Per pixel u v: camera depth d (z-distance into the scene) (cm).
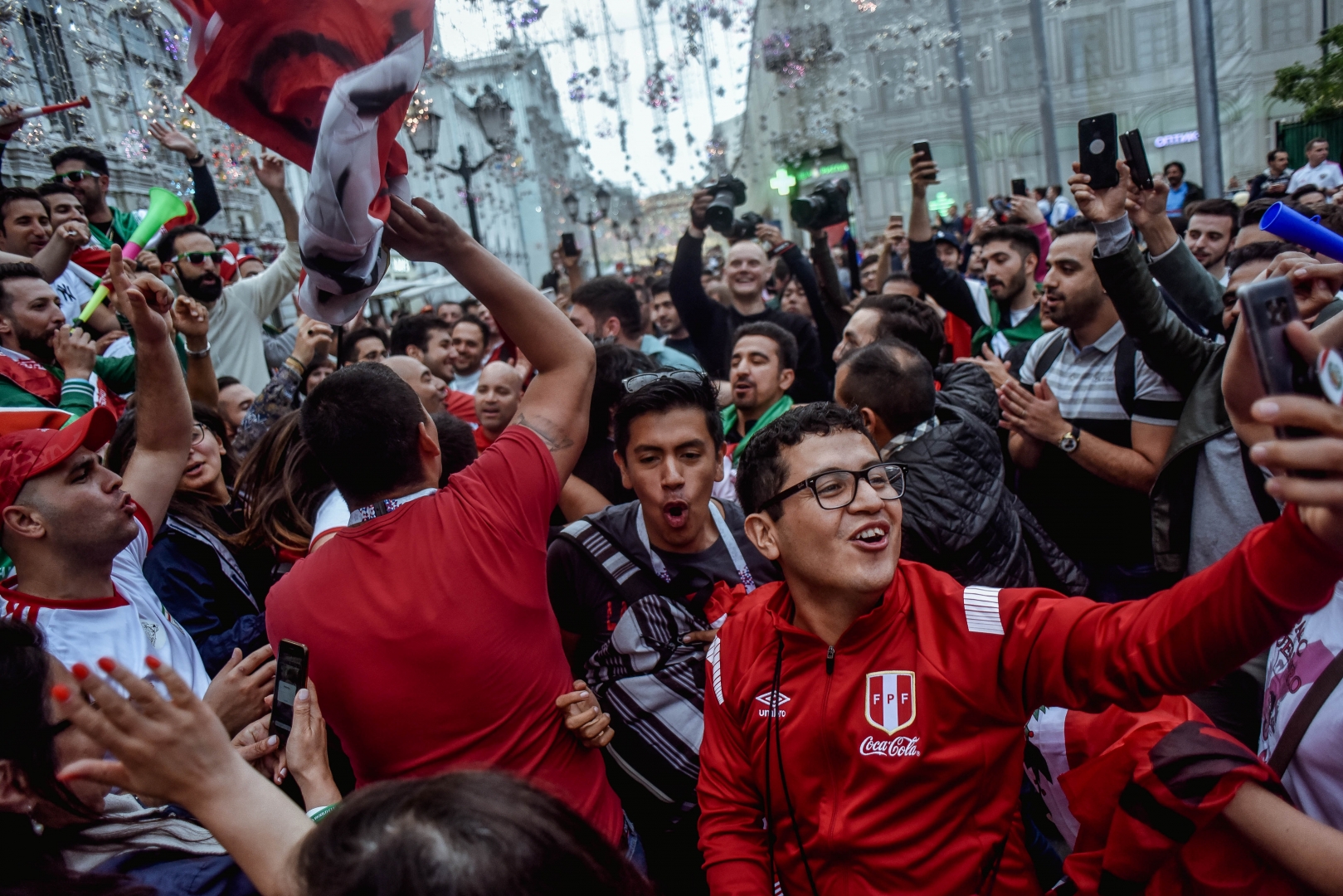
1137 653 118
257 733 158
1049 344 312
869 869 137
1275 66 1377
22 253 416
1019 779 141
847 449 147
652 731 196
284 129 123
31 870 114
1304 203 319
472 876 66
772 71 1345
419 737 154
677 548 207
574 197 1346
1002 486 223
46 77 602
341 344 355
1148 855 132
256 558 263
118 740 97
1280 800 128
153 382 219
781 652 150
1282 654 158
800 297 669
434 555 158
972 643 136
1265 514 229
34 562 177
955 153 1956
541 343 175
